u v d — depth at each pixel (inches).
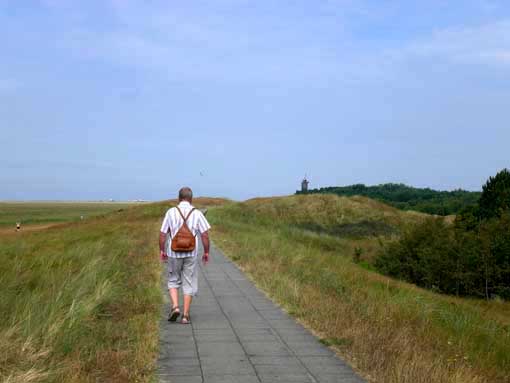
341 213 1975.9
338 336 237.9
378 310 292.7
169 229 279.3
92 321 249.8
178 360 205.2
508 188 1589.6
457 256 864.3
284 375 187.8
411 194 3713.1
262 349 221.8
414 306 336.5
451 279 872.9
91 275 332.8
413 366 186.1
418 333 255.4
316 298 324.2
